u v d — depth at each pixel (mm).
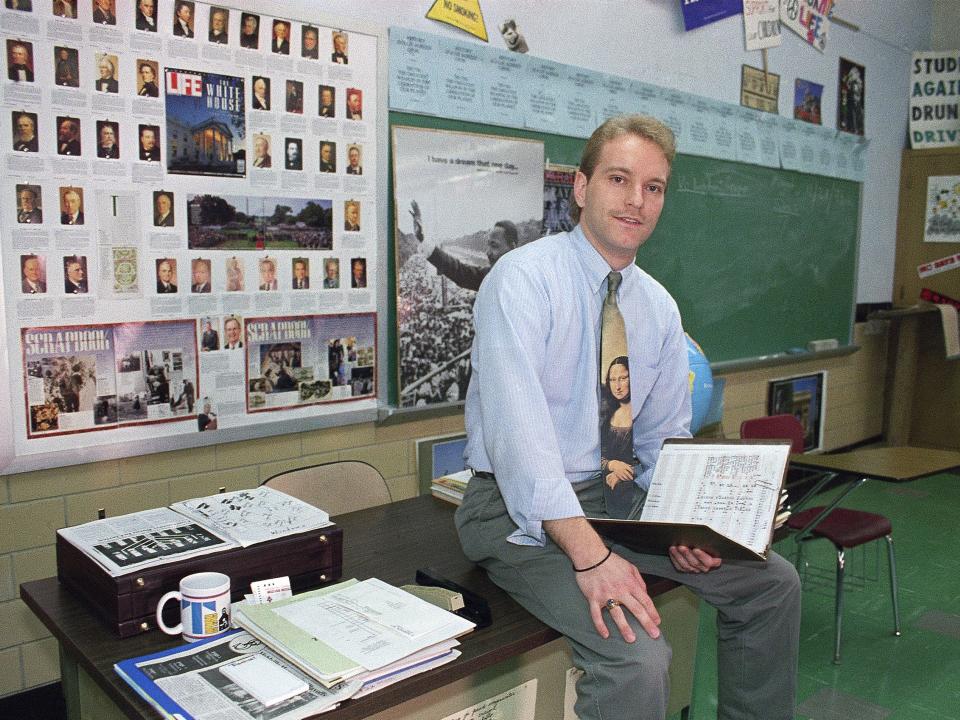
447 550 1648
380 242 2652
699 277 3961
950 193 5266
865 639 2869
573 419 1513
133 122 2098
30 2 1918
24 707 2123
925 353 5477
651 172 1449
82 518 2143
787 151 4367
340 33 2461
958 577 3467
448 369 2914
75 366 2070
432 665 1121
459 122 2838
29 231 1971
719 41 3889
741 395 4328
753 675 1558
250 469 2453
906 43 5277
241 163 2303
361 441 2719
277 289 2420
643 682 1197
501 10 2930
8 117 1917
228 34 2232
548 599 1304
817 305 4820
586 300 1504
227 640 1169
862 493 4719
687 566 1412
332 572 1439
